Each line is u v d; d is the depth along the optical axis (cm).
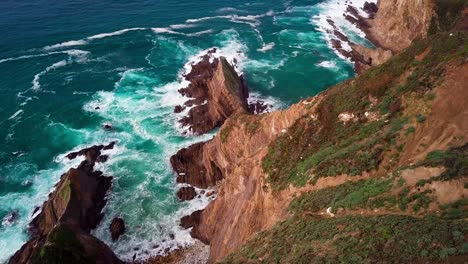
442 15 8838
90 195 5794
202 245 5312
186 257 5138
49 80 8494
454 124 3538
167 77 8719
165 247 5303
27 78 8519
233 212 4838
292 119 5050
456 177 2902
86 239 4841
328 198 3600
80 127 7281
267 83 8600
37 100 7875
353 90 4594
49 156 6644
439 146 3481
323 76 8888
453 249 2283
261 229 4022
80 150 6725
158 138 7056
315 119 4681
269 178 4469
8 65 8881
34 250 4678
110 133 7150
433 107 3728
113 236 5409
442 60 4022
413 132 3678
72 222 5259
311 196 3803
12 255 5166
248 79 8706
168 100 7981
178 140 7025
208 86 7725
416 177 3131
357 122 4294
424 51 4316
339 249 2764
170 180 6278
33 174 6303
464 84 3728
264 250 3328
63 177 5994
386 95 4253
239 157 5734
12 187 6084
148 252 5241
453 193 2848
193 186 6197
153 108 7762
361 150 3831
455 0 8919
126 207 5838
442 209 2794
